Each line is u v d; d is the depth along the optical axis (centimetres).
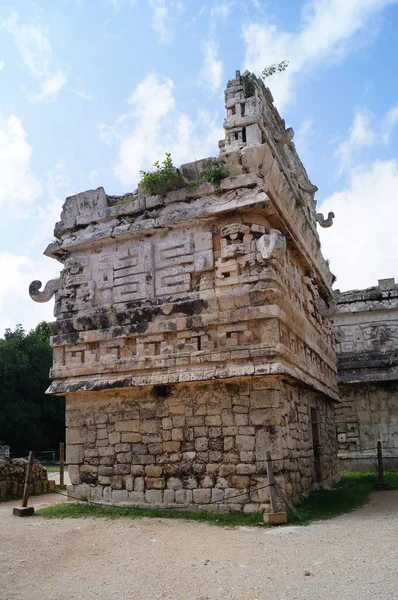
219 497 1141
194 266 1281
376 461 2502
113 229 1388
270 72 1584
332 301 2134
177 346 1248
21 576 721
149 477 1221
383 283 2680
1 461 1579
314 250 1820
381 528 967
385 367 2539
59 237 1495
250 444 1138
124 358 1299
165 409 1240
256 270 1210
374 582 633
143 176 1358
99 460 1291
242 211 1252
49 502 1480
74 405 1352
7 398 3794
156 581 677
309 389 1484
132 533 972
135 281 1347
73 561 793
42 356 4122
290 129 1585
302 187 1814
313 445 1616
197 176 1345
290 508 1066
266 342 1161
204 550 825
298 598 591
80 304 1398
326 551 790
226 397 1183
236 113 1349
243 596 607
